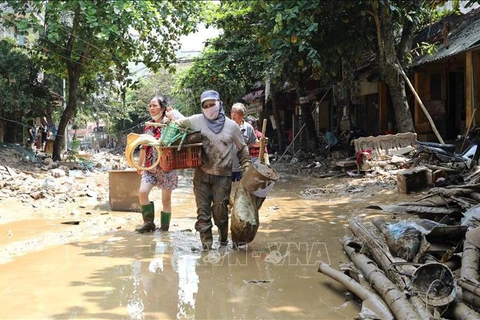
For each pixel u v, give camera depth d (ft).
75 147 96.12
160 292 13.57
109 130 161.17
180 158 18.80
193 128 18.94
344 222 23.29
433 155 37.93
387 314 10.75
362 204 28.30
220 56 76.48
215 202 19.33
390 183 35.12
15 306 12.46
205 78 79.25
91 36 59.93
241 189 18.86
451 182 28.32
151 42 65.92
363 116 66.49
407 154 42.16
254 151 23.58
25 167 52.54
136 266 16.28
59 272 15.56
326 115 78.95
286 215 25.93
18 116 67.36
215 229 23.03
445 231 15.02
